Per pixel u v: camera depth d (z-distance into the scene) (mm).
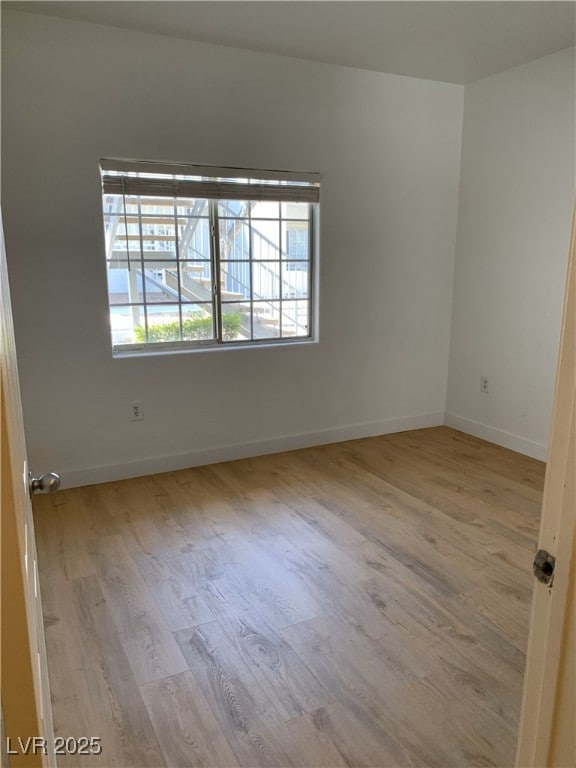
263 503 3084
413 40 3094
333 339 3910
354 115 3643
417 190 3984
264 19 2803
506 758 1535
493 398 4043
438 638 2006
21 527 838
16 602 708
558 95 3338
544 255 3551
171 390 3439
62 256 3016
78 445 3248
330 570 2436
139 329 3408
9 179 2832
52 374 3107
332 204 3703
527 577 2379
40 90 2818
